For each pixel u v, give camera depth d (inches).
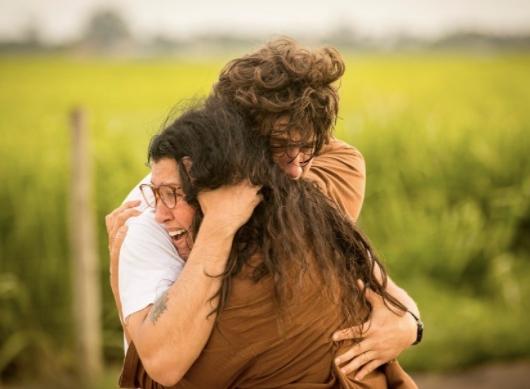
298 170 134.0
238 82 130.0
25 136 499.8
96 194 398.9
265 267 128.6
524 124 534.9
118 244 141.6
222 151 125.5
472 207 471.5
